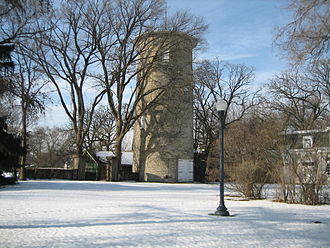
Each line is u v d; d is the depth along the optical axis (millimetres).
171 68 41750
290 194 20188
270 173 21438
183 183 41281
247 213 14695
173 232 9953
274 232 10523
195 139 58375
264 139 22328
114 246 8156
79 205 15680
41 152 79500
